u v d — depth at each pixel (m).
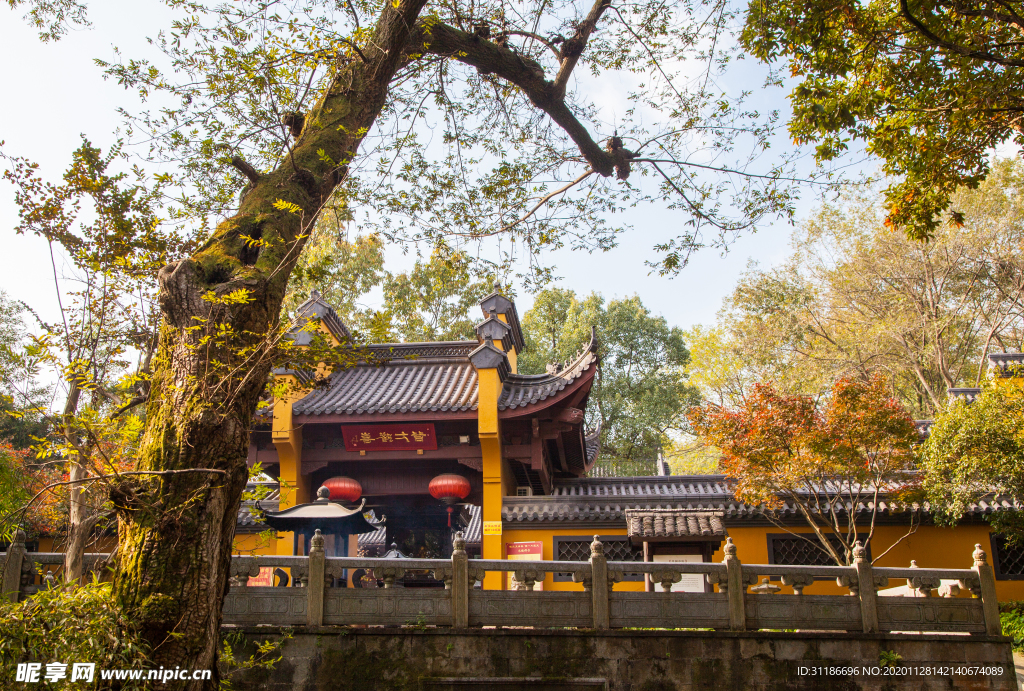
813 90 9.19
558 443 18.77
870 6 9.76
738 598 9.54
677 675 9.14
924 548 15.69
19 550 8.93
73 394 6.51
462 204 10.45
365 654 9.05
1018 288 25.92
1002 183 25.84
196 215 8.02
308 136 7.63
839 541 15.95
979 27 9.22
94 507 7.81
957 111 9.45
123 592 5.09
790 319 29.91
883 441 13.67
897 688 9.16
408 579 15.44
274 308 6.37
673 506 16.39
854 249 28.81
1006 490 13.48
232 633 8.88
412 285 22.62
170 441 5.47
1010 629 13.91
